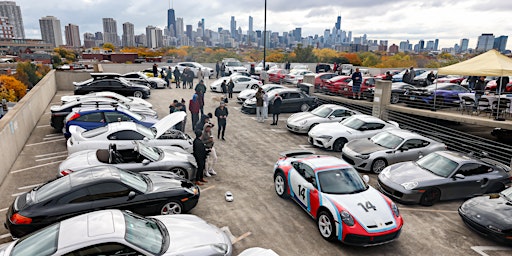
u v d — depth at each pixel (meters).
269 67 40.41
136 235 5.06
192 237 5.58
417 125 17.02
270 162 12.05
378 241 6.72
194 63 34.50
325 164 8.30
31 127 14.54
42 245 4.58
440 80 23.56
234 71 35.16
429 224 8.28
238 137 15.18
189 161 9.59
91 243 4.57
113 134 10.11
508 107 13.70
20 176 9.98
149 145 10.43
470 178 9.55
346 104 21.00
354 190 7.66
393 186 9.29
